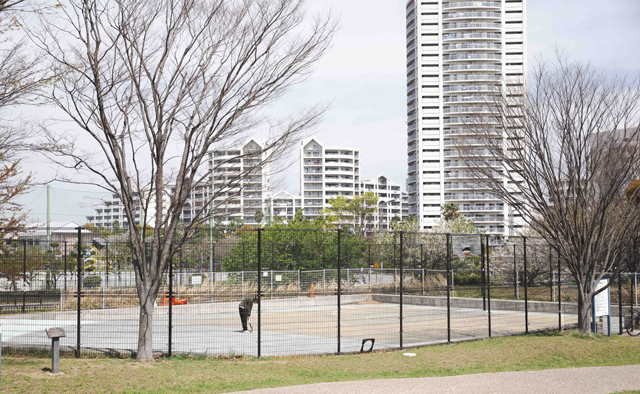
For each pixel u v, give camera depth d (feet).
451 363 40.63
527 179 55.77
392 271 105.19
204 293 81.46
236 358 42.37
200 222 41.24
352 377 35.53
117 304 73.05
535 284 100.68
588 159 54.13
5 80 36.60
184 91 40.32
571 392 31.55
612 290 79.56
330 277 99.76
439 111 328.29
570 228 55.21
